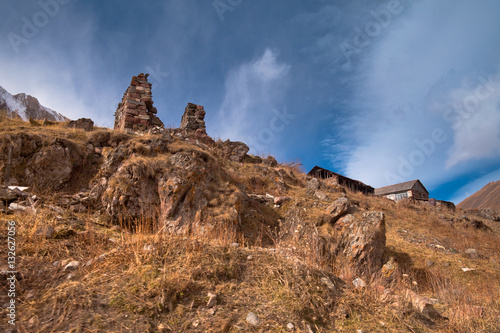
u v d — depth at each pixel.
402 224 13.48
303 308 3.15
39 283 2.84
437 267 8.34
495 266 8.68
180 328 2.51
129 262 3.38
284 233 7.91
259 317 2.85
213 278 3.37
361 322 3.22
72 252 3.70
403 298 3.93
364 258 6.25
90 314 2.44
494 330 3.59
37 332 2.13
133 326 2.41
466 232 14.02
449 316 4.14
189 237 4.40
